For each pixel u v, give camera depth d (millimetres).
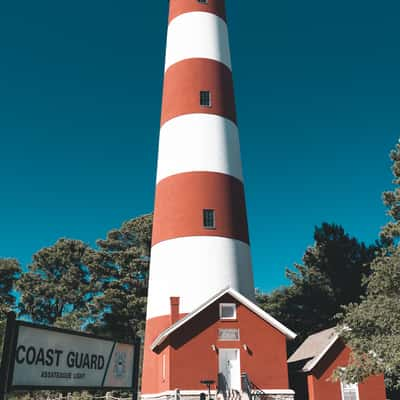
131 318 51438
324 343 28125
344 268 46031
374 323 20781
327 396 26500
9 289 64062
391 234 35531
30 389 7250
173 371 24359
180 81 32781
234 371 25172
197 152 30781
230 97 33500
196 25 34125
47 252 63812
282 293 51688
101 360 8688
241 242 30000
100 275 57094
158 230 30703
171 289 28375
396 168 35656
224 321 25391
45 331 7602
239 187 31453
